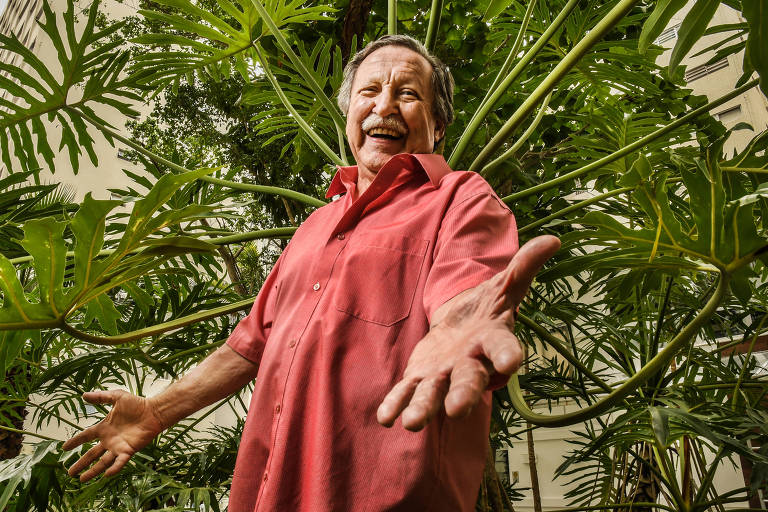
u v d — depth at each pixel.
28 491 1.37
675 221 1.21
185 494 1.85
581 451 2.28
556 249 0.45
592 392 2.13
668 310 2.48
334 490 0.65
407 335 0.72
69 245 1.61
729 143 6.68
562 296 2.31
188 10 2.05
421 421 0.38
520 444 7.19
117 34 6.27
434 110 1.21
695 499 1.99
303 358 0.76
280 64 2.61
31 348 2.11
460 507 0.67
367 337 0.73
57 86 2.11
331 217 1.02
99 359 2.01
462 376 0.39
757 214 1.62
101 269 1.08
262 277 5.56
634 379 1.20
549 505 6.68
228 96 5.11
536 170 2.99
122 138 2.14
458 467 0.68
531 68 2.66
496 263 0.65
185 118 5.92
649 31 0.79
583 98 2.78
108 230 1.98
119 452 1.03
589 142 2.43
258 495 0.75
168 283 2.44
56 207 1.76
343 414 0.69
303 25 2.78
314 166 3.03
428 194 0.86
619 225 1.28
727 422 1.49
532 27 2.53
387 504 0.63
